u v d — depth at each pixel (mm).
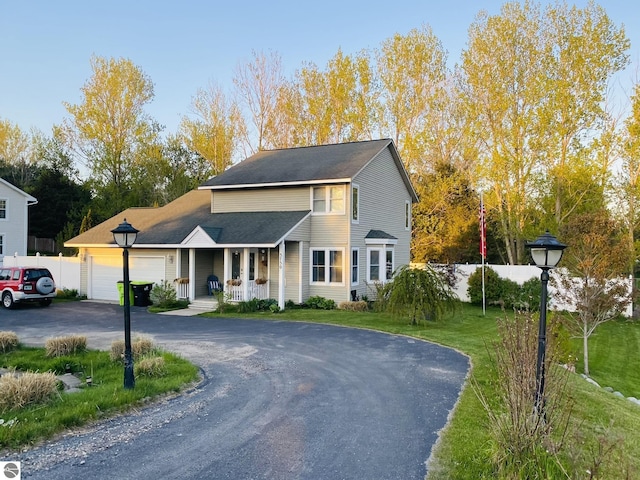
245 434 6410
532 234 27578
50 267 25656
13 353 11070
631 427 7395
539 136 26547
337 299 20578
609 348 15641
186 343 12922
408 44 32781
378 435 6406
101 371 9461
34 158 54906
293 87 37500
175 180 42156
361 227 21562
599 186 25547
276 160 24406
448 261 29094
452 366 10406
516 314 7500
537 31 26828
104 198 40281
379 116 33906
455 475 5234
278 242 18984
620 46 25031
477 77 27906
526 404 5398
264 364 10547
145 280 22641
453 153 33406
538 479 4875
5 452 5699
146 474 5203
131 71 41812
